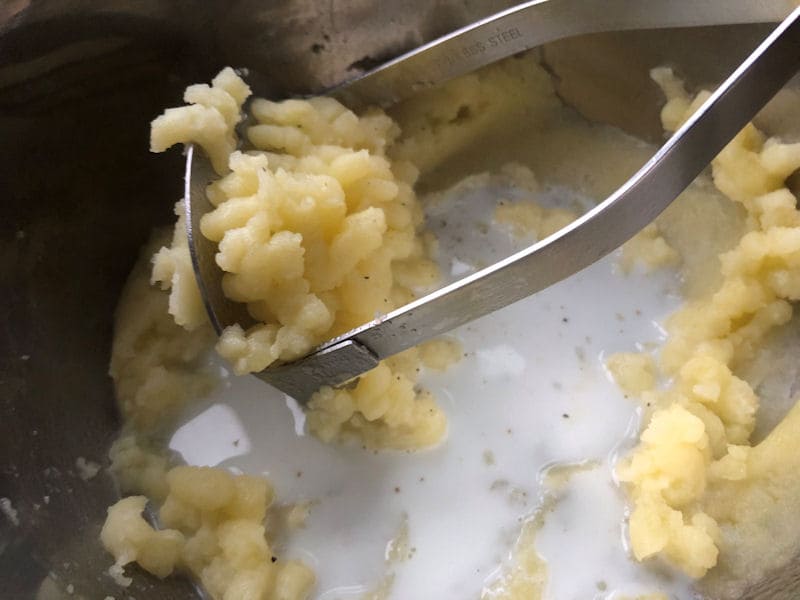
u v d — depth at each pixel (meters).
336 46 0.22
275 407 0.22
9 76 0.19
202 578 0.19
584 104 0.24
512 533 0.20
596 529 0.20
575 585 0.19
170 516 0.20
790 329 0.20
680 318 0.21
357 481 0.21
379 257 0.20
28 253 0.21
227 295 0.19
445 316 0.18
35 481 0.20
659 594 0.19
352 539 0.20
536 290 0.17
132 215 0.23
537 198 0.24
